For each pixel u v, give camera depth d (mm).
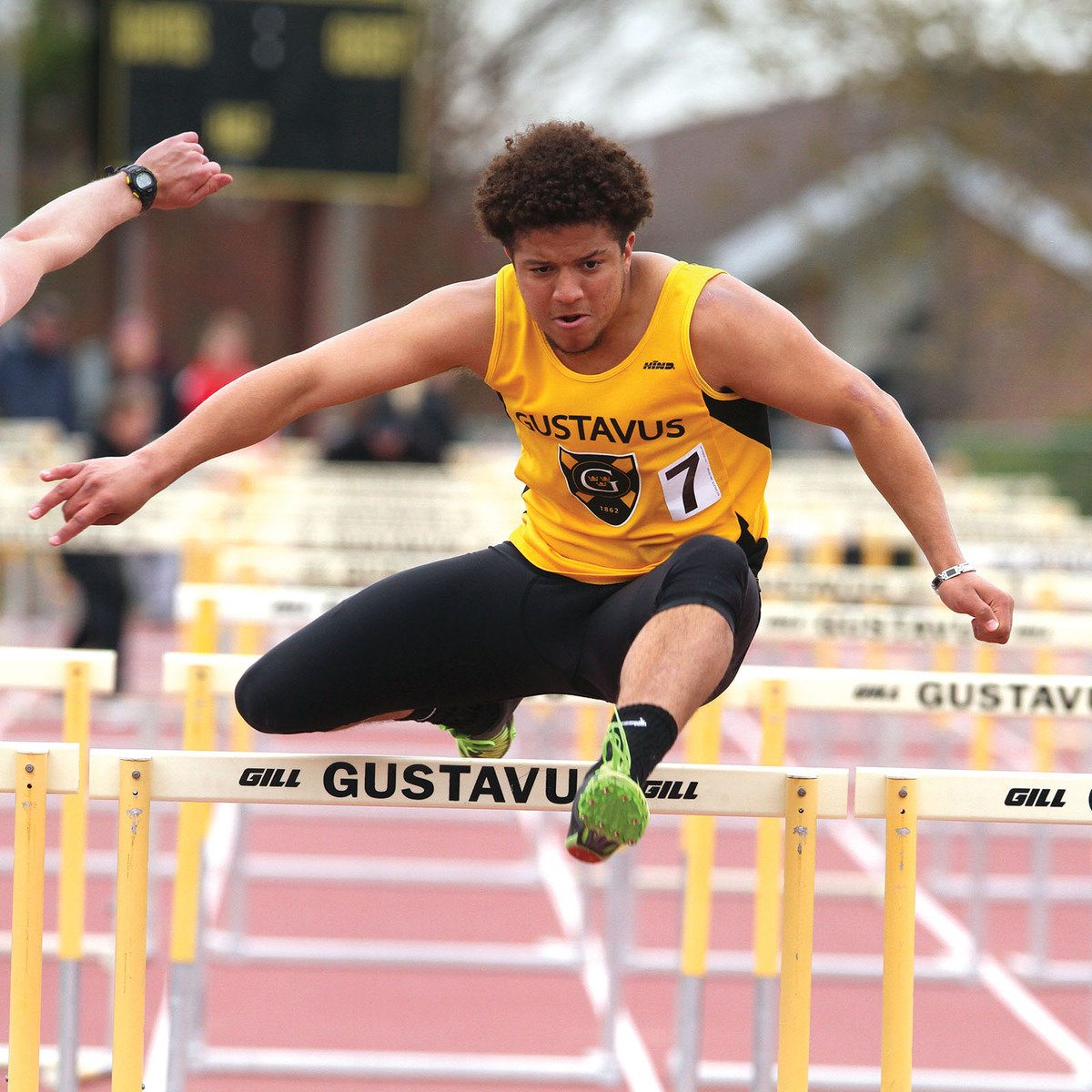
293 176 54219
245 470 40469
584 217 8906
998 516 32031
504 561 10273
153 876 19547
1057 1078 17125
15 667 13133
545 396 9742
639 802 8602
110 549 27609
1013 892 23828
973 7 68938
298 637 10289
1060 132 70438
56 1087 15125
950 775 10031
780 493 37906
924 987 20375
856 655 40156
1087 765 31625
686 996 15039
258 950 20297
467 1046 17781
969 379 90375
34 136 117812
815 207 83562
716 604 9234
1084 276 85375
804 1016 9922
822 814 9992
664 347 9500
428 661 10117
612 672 9930
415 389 46906
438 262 112438
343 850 26031
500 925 22188
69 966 12992
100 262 104812
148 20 53188
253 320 116125
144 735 21125
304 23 53844
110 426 36281
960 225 82375
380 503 30641
